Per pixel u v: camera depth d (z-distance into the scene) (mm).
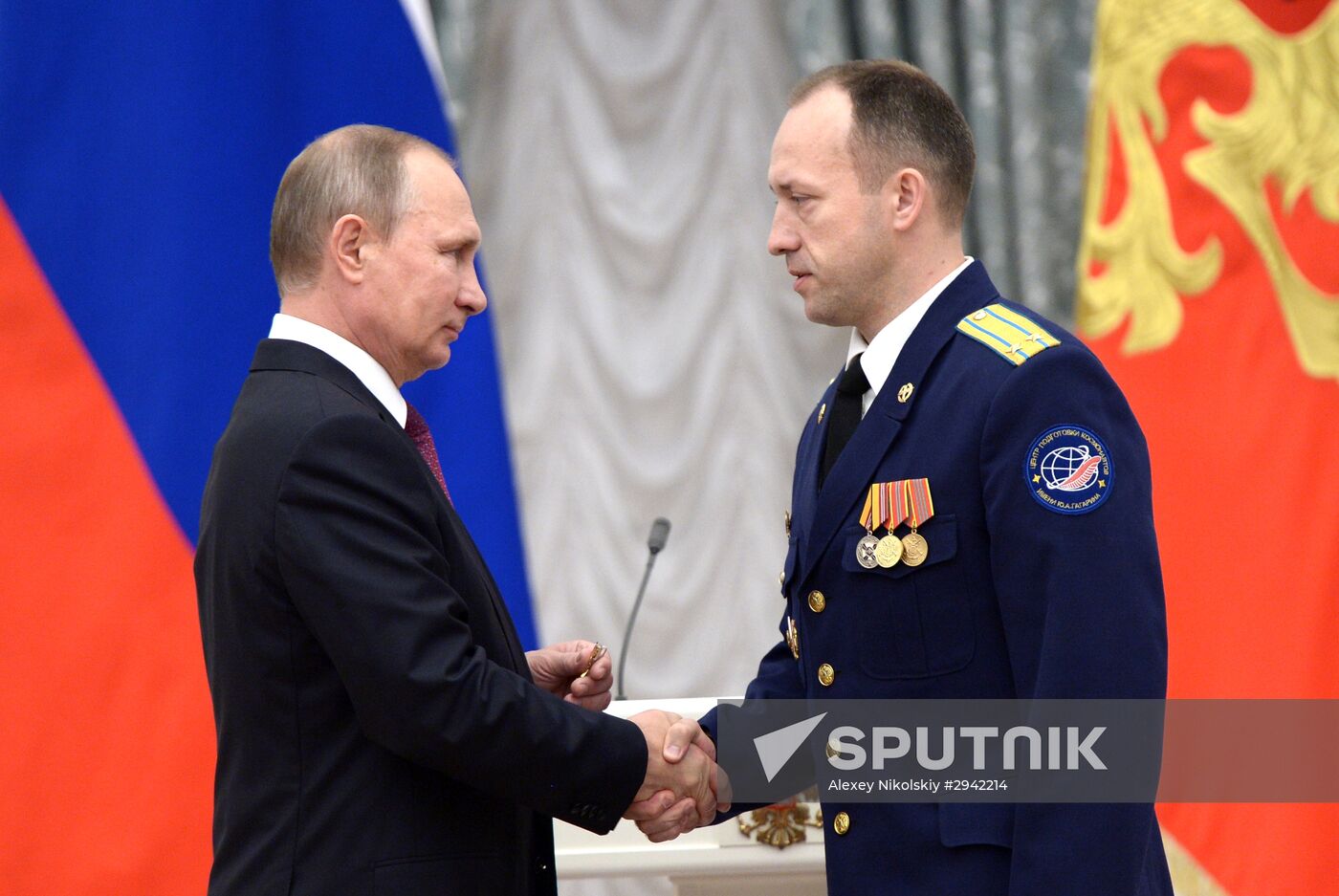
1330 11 12578
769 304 13852
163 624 10414
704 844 7836
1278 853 11672
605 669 7539
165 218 10711
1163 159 12758
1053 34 13359
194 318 10680
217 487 6074
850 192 6410
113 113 10750
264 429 5957
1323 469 12242
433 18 13031
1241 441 12359
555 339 13812
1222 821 11836
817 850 7789
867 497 6215
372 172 6348
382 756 5914
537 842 6543
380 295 6336
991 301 6387
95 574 10375
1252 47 12625
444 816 5977
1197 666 12078
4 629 10203
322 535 5758
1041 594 5668
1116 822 5477
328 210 6309
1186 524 12328
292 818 5848
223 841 6020
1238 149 12625
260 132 10992
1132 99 12820
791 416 13875
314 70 11156
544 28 13750
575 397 13844
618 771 6223
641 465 13812
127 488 10492
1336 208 12492
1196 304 12625
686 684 13734
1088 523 5629
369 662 5695
